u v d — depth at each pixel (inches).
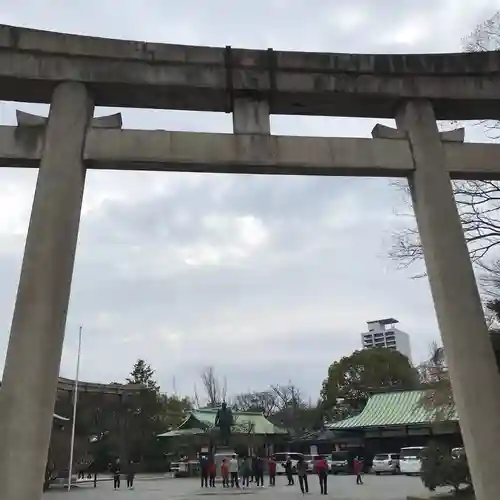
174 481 1813.5
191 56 435.2
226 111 463.5
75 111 410.6
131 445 2363.4
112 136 407.5
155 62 431.2
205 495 1143.6
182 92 438.0
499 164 447.5
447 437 1737.2
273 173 430.9
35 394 345.1
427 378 1362.0
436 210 423.8
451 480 863.7
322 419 2888.8
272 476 1501.0
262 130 433.4
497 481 362.3
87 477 2140.7
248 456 1919.3
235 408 3149.6
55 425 1839.3
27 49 416.8
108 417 2365.9
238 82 438.3
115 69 425.4
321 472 1112.2
